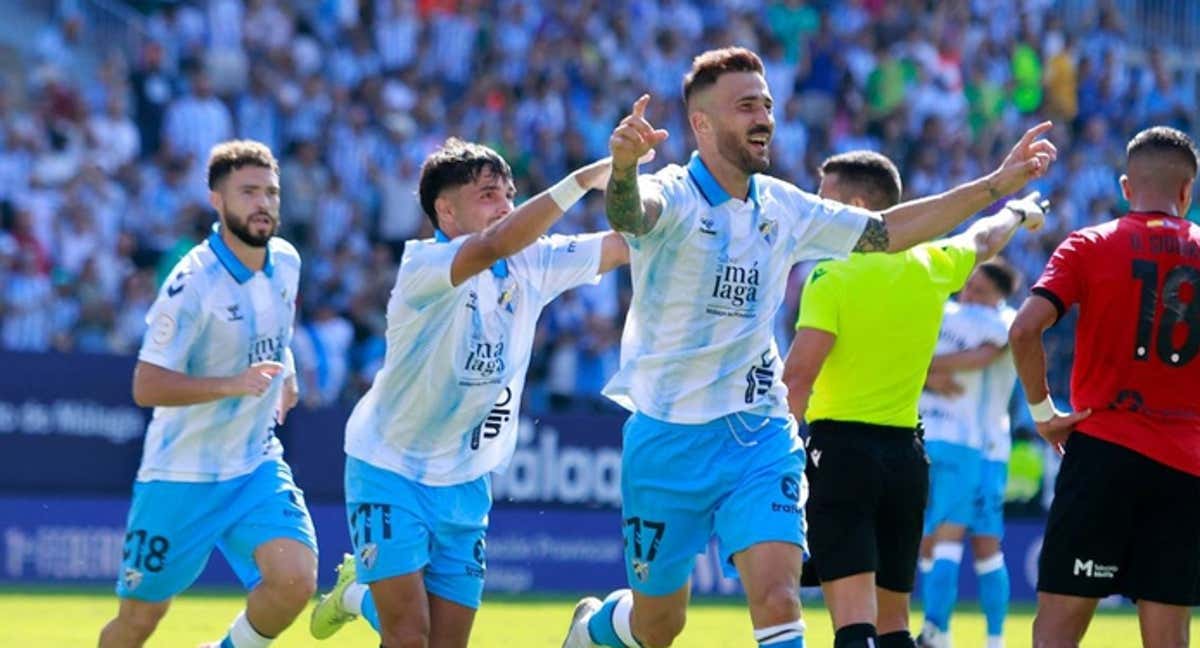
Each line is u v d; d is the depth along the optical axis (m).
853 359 28.08
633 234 23.75
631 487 26.12
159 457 28.61
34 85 76.31
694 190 24.88
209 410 28.25
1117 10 93.62
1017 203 29.91
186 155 72.19
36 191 69.62
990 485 40.00
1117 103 90.94
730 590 60.81
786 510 25.11
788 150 81.38
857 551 27.80
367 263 70.50
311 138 74.88
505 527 60.50
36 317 66.00
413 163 74.69
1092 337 26.09
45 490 58.34
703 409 25.53
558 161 77.44
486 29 81.56
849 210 25.52
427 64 80.75
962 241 29.02
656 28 83.94
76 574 58.53
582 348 68.12
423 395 25.89
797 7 86.00
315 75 76.62
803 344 28.06
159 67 75.75
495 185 26.17
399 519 25.97
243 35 78.44
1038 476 62.09
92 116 74.69
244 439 28.69
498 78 79.31
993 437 40.09
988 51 88.88
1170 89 93.00
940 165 83.94
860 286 28.03
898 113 84.44
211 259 28.36
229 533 28.64
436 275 24.41
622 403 26.73
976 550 40.16
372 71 79.94
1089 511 25.95
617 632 28.62
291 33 79.62
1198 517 25.97
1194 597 26.02
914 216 25.59
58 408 58.56
